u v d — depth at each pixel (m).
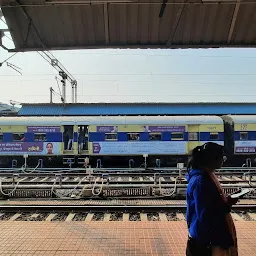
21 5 6.10
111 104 30.25
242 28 6.73
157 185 11.73
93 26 6.73
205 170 2.96
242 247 5.62
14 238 6.18
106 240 6.06
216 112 28.69
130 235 6.35
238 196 2.94
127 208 8.86
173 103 29.95
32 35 6.96
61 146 20.98
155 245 5.79
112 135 21.00
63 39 7.04
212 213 2.79
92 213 8.73
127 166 21.47
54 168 20.41
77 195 11.62
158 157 21.25
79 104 30.27
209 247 2.86
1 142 21.17
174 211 8.83
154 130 20.94
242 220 7.88
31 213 8.79
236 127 21.09
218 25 6.68
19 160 21.58
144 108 29.50
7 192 11.67
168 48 7.21
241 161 21.66
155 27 6.73
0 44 6.91
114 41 7.10
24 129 21.17
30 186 11.78
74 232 6.55
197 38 7.00
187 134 20.95
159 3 6.07
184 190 11.32
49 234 6.43
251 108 29.45
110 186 11.55
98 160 20.83
